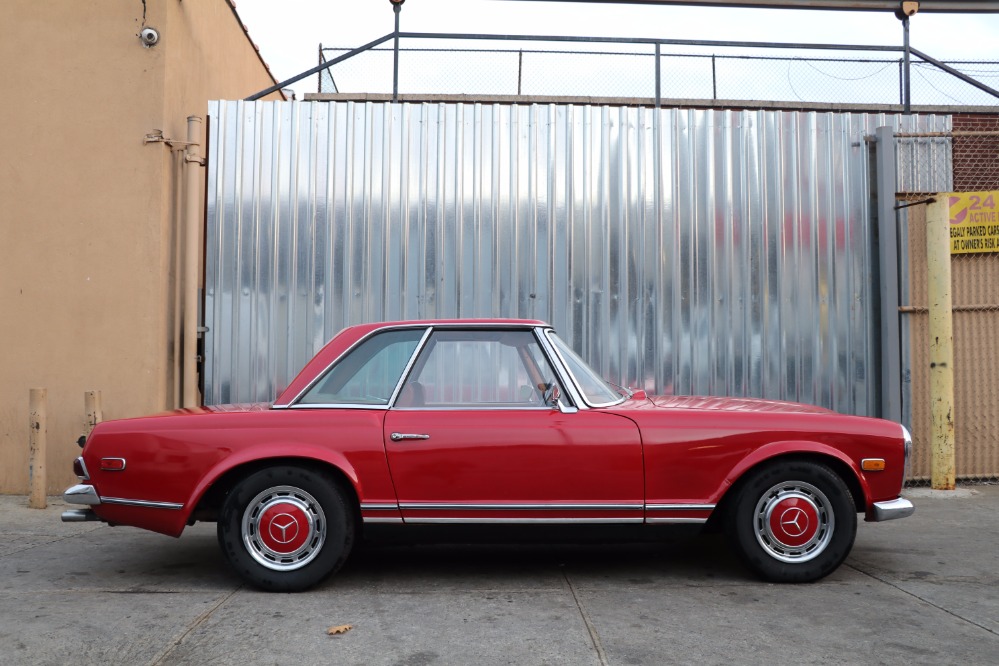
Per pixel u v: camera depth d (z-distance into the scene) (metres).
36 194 7.75
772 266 8.13
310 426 4.66
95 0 7.81
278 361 7.96
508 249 8.06
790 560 4.75
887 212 8.03
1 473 7.67
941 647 3.75
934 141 8.38
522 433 4.66
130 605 4.41
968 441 8.28
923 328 8.20
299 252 8.02
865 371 8.14
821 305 8.15
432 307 8.02
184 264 8.02
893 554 5.56
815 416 4.82
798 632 3.95
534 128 8.12
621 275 8.07
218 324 7.95
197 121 7.93
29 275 7.71
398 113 8.11
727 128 8.19
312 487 4.61
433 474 4.64
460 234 8.05
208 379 7.93
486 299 8.03
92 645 3.80
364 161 8.07
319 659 3.61
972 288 8.33
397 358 4.86
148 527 4.68
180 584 4.85
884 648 3.73
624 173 8.12
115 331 7.67
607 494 4.66
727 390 8.05
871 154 8.27
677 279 8.09
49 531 6.35
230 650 3.73
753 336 8.09
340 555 4.62
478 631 3.97
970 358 8.30
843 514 4.71
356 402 4.79
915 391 8.18
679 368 8.05
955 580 4.90
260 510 4.64
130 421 4.77
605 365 8.02
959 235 8.30
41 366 7.68
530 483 4.64
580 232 8.08
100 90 7.77
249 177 8.02
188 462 4.62
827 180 8.23
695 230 8.12
